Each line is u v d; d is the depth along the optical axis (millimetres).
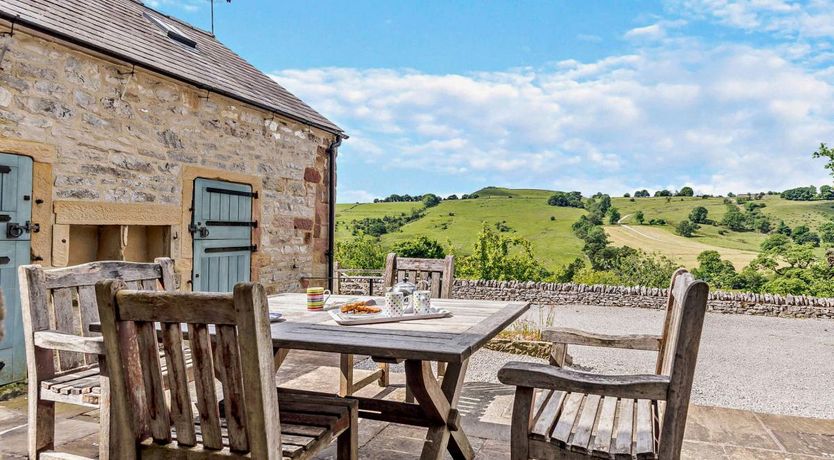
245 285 1501
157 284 3186
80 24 4871
